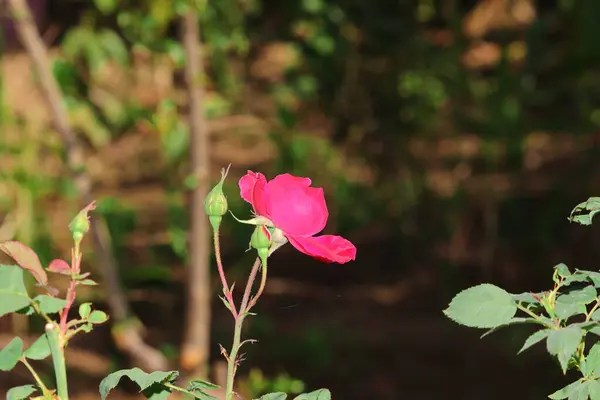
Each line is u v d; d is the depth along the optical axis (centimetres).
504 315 143
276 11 596
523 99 683
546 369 529
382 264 664
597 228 647
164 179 750
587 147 686
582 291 150
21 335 553
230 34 451
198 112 403
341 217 700
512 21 728
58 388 144
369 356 552
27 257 145
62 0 673
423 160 702
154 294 602
